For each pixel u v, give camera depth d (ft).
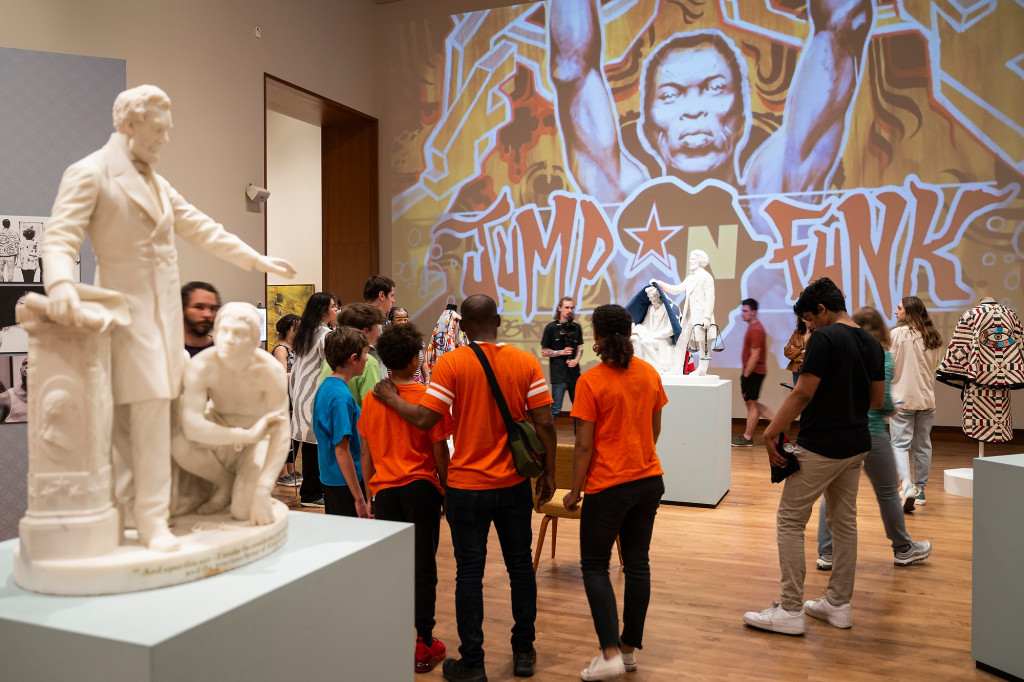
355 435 10.47
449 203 33.35
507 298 32.37
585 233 31.12
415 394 9.34
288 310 34.76
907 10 26.94
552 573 13.47
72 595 4.81
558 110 31.48
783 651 10.15
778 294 28.53
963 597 12.10
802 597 10.73
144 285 5.24
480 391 8.88
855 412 10.45
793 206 28.30
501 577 13.35
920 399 17.17
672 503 18.44
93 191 5.04
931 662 9.80
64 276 4.68
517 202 32.14
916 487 17.98
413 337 9.32
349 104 32.40
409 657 6.66
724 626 11.02
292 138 38.52
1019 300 25.85
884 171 27.22
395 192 34.27
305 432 17.26
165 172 23.12
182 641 4.26
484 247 32.76
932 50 26.68
